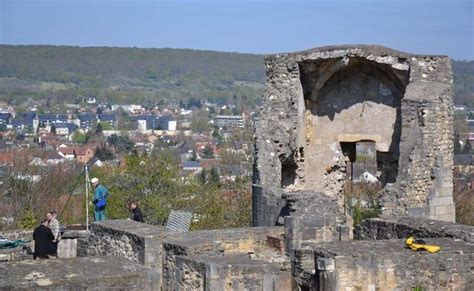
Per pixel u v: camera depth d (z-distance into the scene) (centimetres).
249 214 6444
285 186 4278
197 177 8100
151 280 1875
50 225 3475
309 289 2358
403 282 2306
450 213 3822
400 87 4081
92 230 3484
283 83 4147
